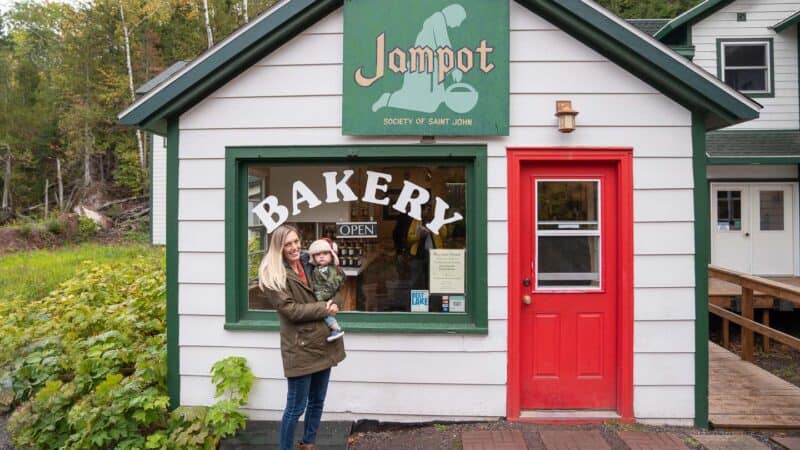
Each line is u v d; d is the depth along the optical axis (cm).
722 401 477
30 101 3206
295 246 362
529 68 439
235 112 451
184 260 455
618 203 442
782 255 1073
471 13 436
